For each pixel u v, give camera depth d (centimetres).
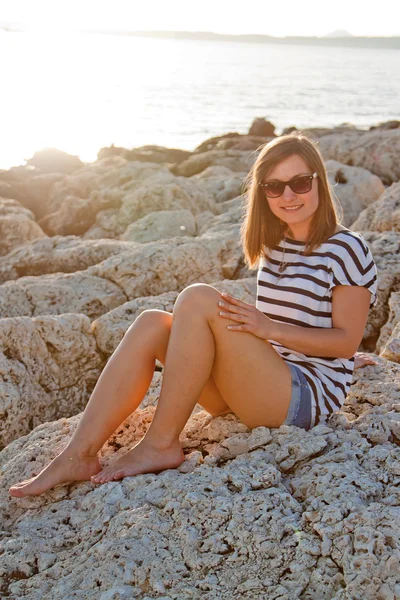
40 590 274
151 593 261
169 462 331
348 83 8469
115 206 963
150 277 618
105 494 315
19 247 764
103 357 493
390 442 333
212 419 368
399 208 696
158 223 845
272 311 353
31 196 1110
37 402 459
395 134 1391
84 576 272
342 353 340
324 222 344
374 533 258
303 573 258
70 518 314
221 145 1939
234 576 263
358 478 294
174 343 323
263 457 322
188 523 285
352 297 338
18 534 309
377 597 244
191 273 627
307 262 346
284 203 340
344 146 1420
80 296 602
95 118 3716
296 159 337
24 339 462
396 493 289
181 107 4525
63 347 476
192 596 257
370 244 602
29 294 597
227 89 6372
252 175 359
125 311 512
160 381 422
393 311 534
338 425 346
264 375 328
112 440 367
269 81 8081
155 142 2939
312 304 342
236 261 644
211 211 986
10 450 385
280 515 280
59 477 332
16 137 2825
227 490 300
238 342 324
